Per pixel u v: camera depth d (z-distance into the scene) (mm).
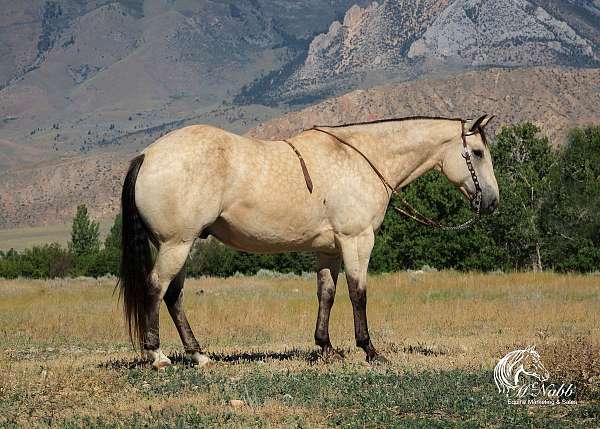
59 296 34594
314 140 12281
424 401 9469
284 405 9367
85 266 72750
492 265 60000
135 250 11352
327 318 12633
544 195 59938
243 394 9789
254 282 44094
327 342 12625
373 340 16453
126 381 10711
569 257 57656
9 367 12367
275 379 10578
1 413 9180
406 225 60594
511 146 68938
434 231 60250
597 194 55875
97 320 21844
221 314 22016
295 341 16859
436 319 20578
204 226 11406
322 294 12680
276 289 36938
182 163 11266
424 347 14508
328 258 12656
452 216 59969
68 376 10984
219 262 67625
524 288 32375
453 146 13070
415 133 12906
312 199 11977
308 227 12039
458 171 13117
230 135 11766
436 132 12984
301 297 30359
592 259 55750
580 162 58594
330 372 11258
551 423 8727
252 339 17406
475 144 13109
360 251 12289
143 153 11523
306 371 11297
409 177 13031
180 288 11938
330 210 12109
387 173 12758
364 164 12445
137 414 8945
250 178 11602
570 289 31453
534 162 68188
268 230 11828
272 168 11766
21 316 23516
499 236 61375
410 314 21797
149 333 11406
